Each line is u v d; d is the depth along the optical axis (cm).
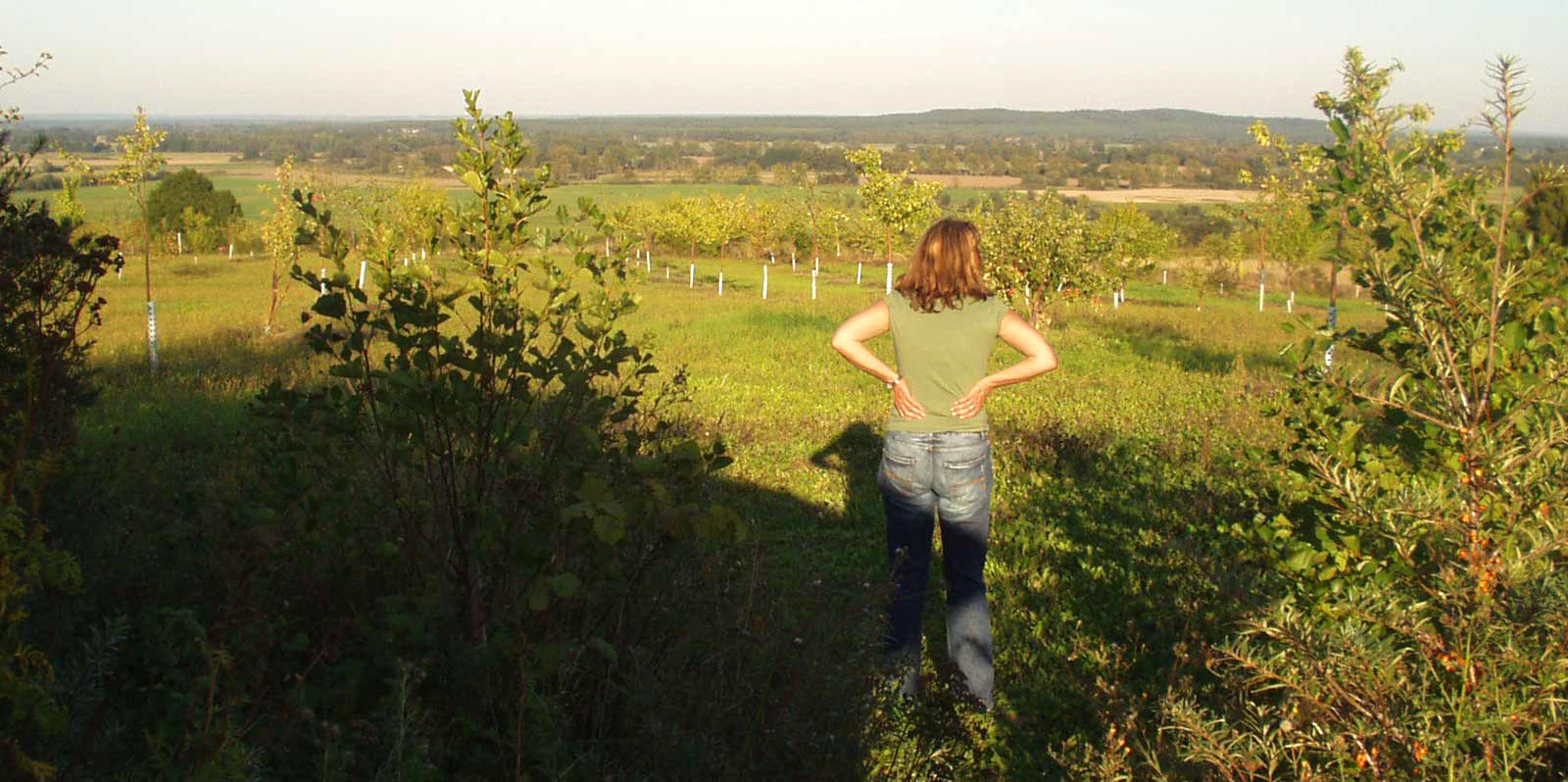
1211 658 308
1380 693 247
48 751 248
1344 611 280
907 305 410
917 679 405
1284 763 272
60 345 364
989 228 2055
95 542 416
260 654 296
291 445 338
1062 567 609
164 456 750
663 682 317
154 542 424
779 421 1047
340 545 347
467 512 334
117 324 1898
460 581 340
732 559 386
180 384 1172
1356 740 243
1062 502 748
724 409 1121
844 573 589
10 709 226
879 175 2720
